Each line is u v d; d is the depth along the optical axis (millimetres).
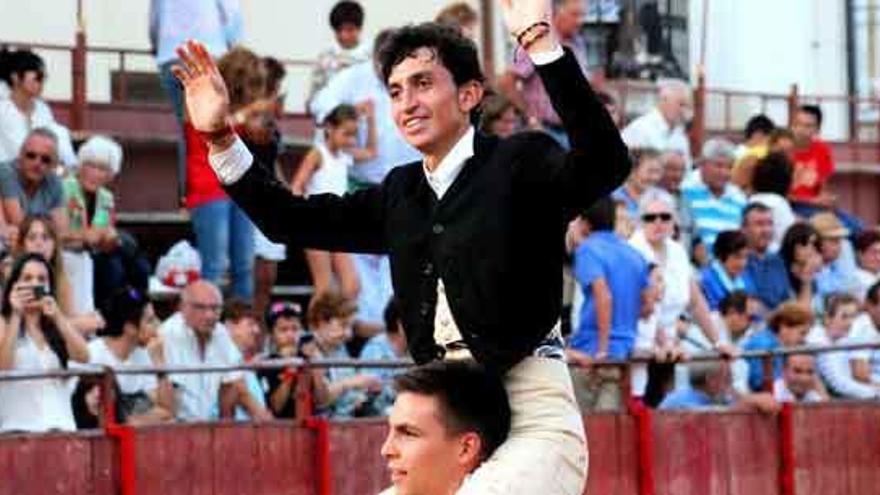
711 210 32281
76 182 27609
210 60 16109
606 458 26953
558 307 15664
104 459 23797
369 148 30203
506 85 31281
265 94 26531
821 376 29562
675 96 33250
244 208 16219
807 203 34844
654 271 27906
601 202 27578
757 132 35312
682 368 28172
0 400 23625
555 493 15383
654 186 30953
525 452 15359
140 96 34156
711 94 39750
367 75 30422
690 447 27688
